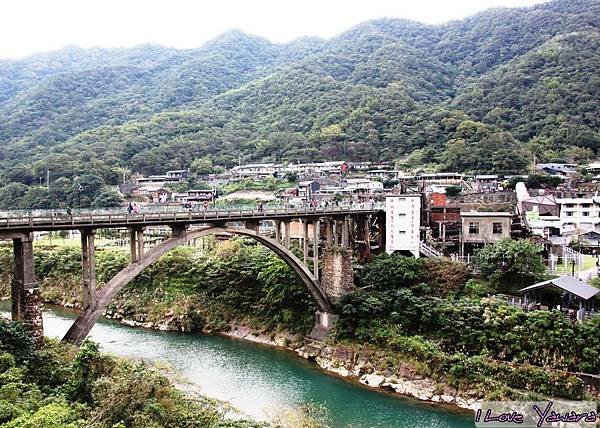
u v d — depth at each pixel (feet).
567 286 122.01
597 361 108.27
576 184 261.44
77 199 277.85
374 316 136.56
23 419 64.08
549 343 113.50
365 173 315.37
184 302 174.19
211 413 84.64
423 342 124.26
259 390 118.01
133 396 77.20
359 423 102.17
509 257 139.85
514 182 261.44
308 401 112.16
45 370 81.56
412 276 145.18
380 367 125.08
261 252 173.58
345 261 145.38
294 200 235.81
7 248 220.64
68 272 205.26
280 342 150.92
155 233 226.99
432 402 112.37
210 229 112.27
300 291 151.74
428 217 181.16
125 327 169.89
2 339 80.79
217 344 152.35
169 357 138.92
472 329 122.31
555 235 189.88
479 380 112.16
